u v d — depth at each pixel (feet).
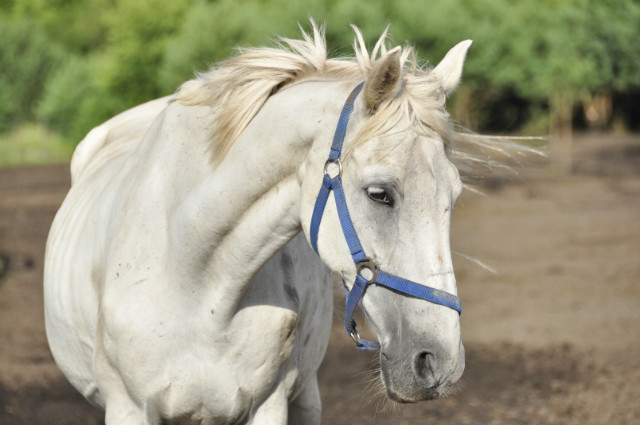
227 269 11.21
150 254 11.52
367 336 31.24
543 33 117.80
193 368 11.45
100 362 11.98
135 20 142.10
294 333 12.21
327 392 25.38
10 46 164.25
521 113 152.87
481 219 64.39
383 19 92.02
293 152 10.55
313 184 10.21
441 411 24.07
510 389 26.11
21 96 161.79
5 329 33.96
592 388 26.11
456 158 11.96
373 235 9.67
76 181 15.79
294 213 10.76
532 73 116.67
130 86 143.23
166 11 142.00
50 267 14.03
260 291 11.73
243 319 11.56
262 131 10.79
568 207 70.23
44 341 32.30
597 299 38.42
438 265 9.38
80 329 12.93
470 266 46.37
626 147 130.93
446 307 9.37
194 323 11.44
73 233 13.53
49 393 25.49
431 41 97.25
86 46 242.58
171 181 11.72
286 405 12.57
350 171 9.77
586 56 104.17
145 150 12.33
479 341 31.63
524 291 40.16
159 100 17.22
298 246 12.85
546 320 34.71
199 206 11.14
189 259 11.26
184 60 112.37
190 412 11.73
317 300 13.32
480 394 25.63
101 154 15.47
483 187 83.46
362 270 9.75
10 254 51.62
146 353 11.30
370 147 9.51
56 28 246.06
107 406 12.21
